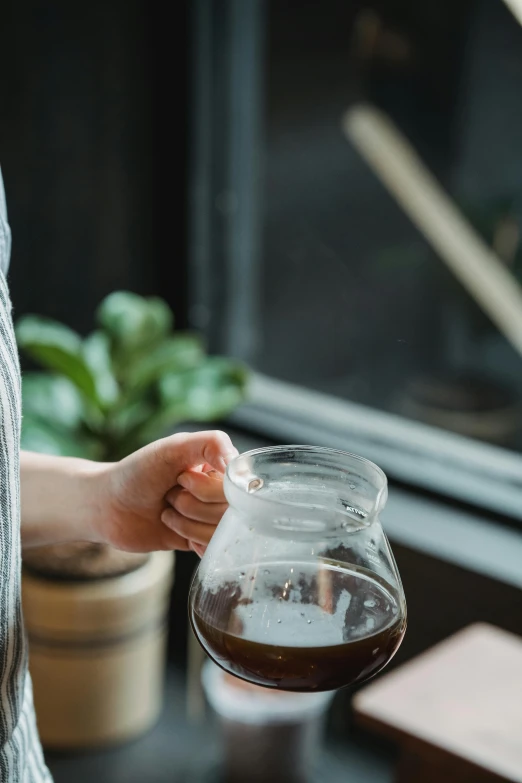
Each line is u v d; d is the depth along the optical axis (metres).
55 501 0.74
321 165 1.89
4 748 0.67
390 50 1.75
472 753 0.94
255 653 0.53
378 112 1.80
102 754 1.54
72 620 1.43
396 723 0.98
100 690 1.50
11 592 0.65
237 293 1.90
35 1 1.53
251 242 1.89
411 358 1.86
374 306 1.91
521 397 1.71
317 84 1.83
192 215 1.81
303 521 0.54
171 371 1.51
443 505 1.56
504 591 1.36
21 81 1.55
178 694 1.71
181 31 1.70
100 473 0.73
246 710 1.39
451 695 1.04
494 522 1.50
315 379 1.93
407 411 1.78
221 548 0.56
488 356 1.75
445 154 1.74
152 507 0.71
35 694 1.49
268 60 1.80
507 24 1.62
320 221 1.92
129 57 1.67
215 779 1.50
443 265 1.79
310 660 0.52
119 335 1.46
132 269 1.80
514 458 1.60
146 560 1.48
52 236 1.66
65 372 1.40
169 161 1.78
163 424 1.48
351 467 0.57
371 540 0.56
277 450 0.58
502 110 1.65
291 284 1.93
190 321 1.87
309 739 1.44
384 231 1.88
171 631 1.80
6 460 0.63
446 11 1.68
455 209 1.74
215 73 1.76
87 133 1.65
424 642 1.47
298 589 0.53
